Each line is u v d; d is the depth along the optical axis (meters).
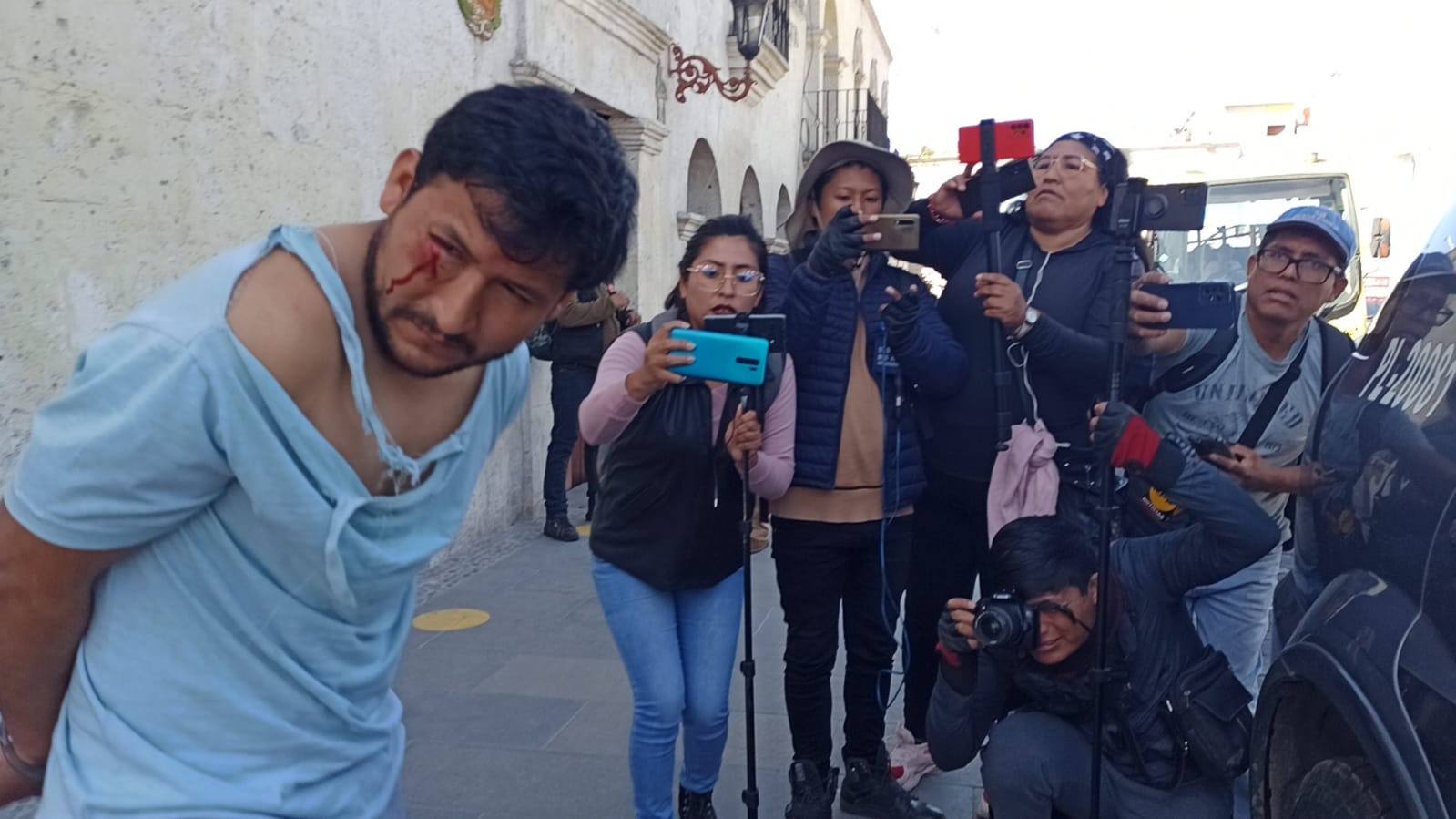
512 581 5.47
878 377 2.88
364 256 1.16
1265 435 2.70
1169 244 11.33
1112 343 2.43
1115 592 2.29
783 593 2.98
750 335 2.43
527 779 3.30
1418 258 2.01
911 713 3.32
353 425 1.16
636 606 2.51
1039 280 2.90
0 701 1.25
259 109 4.21
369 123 4.98
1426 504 1.61
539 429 7.05
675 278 8.89
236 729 1.20
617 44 7.56
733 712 3.88
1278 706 1.99
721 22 10.23
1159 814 2.33
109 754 1.18
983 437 2.97
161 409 1.03
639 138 7.86
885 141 19.45
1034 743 2.36
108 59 3.45
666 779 2.53
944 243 3.21
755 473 2.59
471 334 1.12
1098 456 2.46
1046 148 2.92
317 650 1.24
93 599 1.19
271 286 1.09
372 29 4.98
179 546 1.15
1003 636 2.21
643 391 2.37
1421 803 1.47
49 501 1.07
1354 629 1.71
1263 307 2.61
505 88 1.09
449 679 4.12
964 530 3.13
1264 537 2.21
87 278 3.39
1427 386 1.73
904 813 3.05
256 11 4.18
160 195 3.70
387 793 1.42
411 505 1.25
